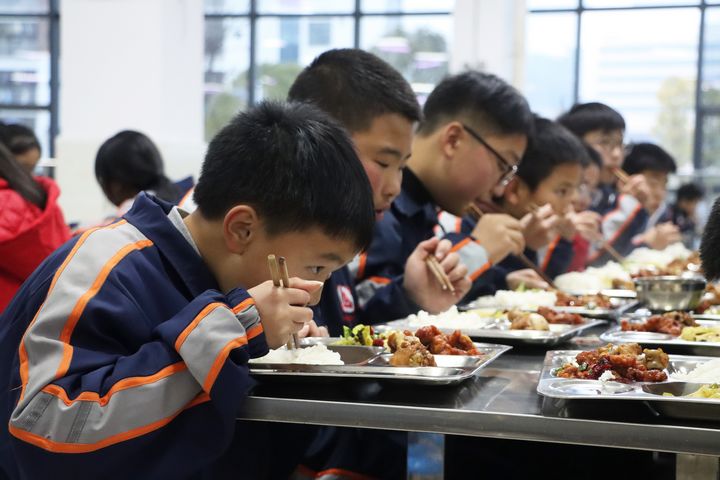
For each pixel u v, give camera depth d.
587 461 2.05
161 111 8.42
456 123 2.55
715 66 9.65
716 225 1.70
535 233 3.08
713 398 1.16
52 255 1.38
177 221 1.41
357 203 1.36
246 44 10.18
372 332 1.67
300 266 1.36
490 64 9.07
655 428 1.10
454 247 2.46
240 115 1.44
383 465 1.84
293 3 10.12
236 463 1.47
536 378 1.45
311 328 1.69
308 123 1.39
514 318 2.04
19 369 1.24
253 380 1.30
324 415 1.21
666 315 2.03
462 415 1.17
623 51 9.80
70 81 8.41
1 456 1.30
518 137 2.61
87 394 1.17
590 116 4.80
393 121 2.02
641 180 4.77
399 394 1.29
